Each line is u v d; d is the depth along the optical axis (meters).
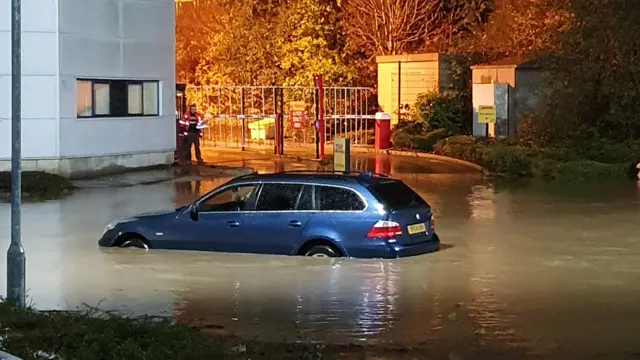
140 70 28.31
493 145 30.70
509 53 38.41
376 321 10.22
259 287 11.88
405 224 13.67
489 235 16.31
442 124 37.62
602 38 30.25
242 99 38.31
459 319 10.29
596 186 24.61
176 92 31.22
